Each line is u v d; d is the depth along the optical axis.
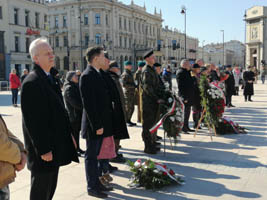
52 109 2.96
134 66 64.56
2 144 2.23
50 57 3.05
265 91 20.28
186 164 5.31
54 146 2.96
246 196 3.91
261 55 60.44
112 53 56.97
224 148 6.33
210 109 7.05
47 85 2.98
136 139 7.37
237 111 11.29
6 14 37.62
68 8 55.81
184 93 7.51
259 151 6.04
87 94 3.91
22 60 40.31
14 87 14.68
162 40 80.31
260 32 60.25
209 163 5.34
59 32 57.38
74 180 4.65
